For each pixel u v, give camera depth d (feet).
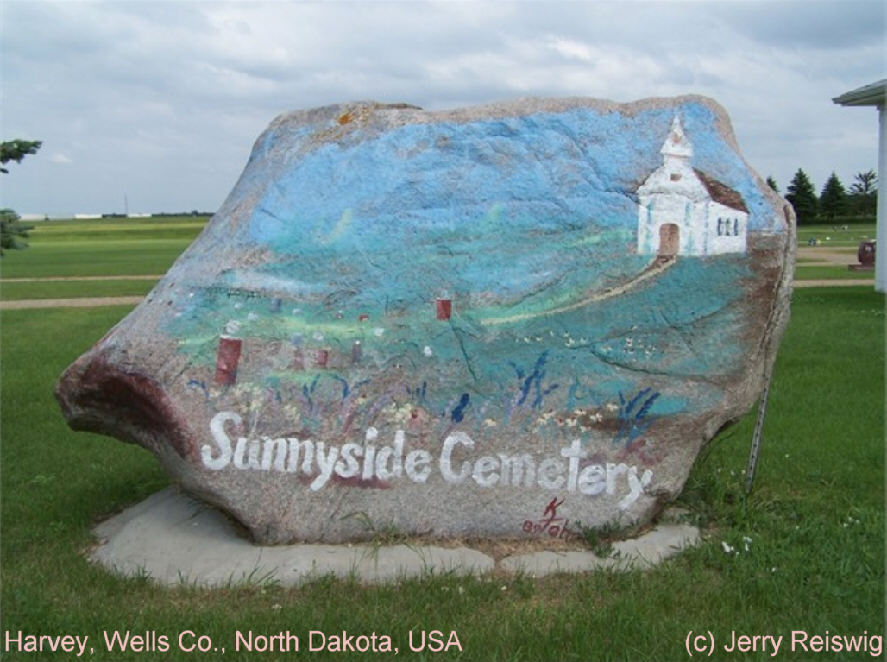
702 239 16.94
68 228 264.11
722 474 20.30
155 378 16.44
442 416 16.84
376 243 17.04
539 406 16.89
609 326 16.96
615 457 16.99
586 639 13.52
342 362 16.83
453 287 16.94
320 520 16.70
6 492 21.09
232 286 16.83
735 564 15.93
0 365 36.83
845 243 126.52
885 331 40.40
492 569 15.99
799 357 34.40
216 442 16.53
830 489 20.07
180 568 16.17
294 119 18.22
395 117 17.67
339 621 14.20
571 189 17.03
